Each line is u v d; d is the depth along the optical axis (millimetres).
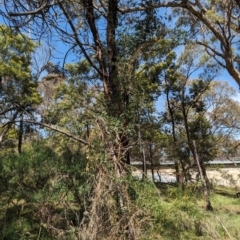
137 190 6301
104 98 7922
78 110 8672
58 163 7531
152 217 6391
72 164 7375
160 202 6566
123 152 6781
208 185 11500
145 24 8219
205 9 14133
